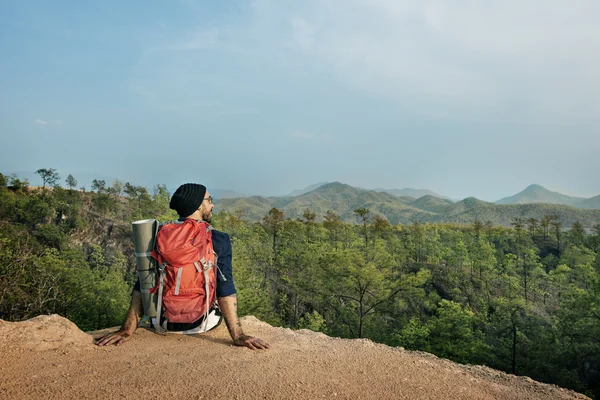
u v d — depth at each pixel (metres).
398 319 48.09
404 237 95.25
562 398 2.65
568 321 42.34
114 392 2.28
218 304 3.37
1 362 2.56
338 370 2.87
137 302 3.27
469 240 96.00
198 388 2.39
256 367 2.77
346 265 41.53
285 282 52.59
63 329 3.17
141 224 3.14
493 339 43.75
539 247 110.75
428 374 2.92
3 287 33.69
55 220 99.00
